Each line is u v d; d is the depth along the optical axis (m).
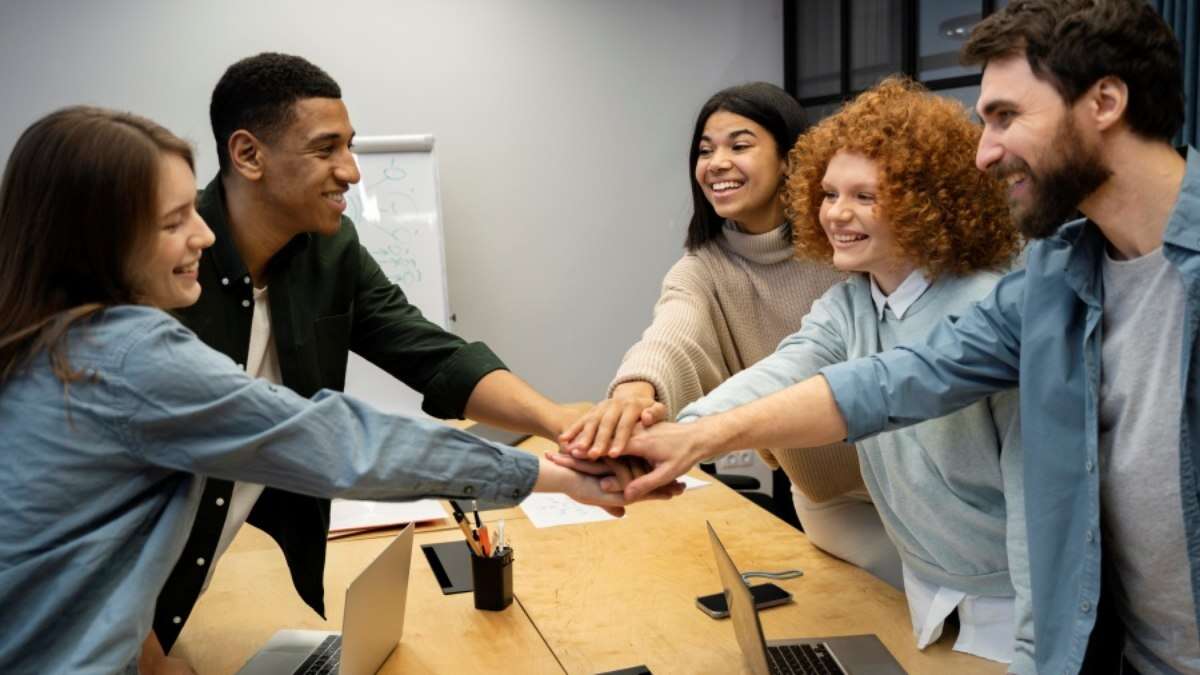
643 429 1.54
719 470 4.49
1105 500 1.24
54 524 1.03
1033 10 1.10
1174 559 1.19
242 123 1.56
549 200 4.51
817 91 4.56
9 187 1.04
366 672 1.44
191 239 1.10
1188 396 1.11
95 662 1.03
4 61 3.91
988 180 1.41
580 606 1.71
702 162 2.18
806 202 1.59
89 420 1.03
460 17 4.30
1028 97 1.11
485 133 4.39
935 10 3.73
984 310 1.37
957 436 1.42
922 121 1.40
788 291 2.20
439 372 1.89
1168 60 1.08
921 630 1.52
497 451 1.32
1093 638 1.29
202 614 1.73
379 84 4.25
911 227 1.39
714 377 2.15
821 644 1.49
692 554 1.94
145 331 1.04
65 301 1.04
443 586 1.81
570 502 2.29
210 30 4.05
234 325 1.66
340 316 1.83
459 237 4.43
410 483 1.23
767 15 4.68
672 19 4.55
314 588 1.70
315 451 1.14
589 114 4.50
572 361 4.64
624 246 4.63
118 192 1.01
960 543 1.46
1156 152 1.11
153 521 1.10
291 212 1.62
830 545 1.90
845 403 1.42
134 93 4.02
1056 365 1.25
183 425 1.06
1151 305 1.17
